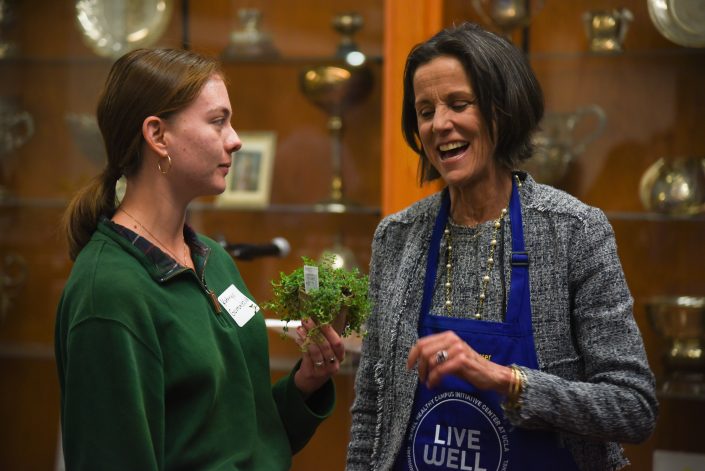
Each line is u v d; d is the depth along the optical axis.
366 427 1.90
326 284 1.76
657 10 3.17
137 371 1.52
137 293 1.56
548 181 3.25
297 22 3.60
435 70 1.72
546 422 1.62
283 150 3.67
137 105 1.63
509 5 3.21
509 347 1.70
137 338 1.54
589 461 1.70
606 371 1.66
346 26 3.46
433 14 3.17
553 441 1.68
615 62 3.32
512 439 1.69
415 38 3.18
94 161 3.70
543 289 1.71
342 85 3.43
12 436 3.88
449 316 1.77
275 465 1.75
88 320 1.52
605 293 1.67
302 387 1.87
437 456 1.72
